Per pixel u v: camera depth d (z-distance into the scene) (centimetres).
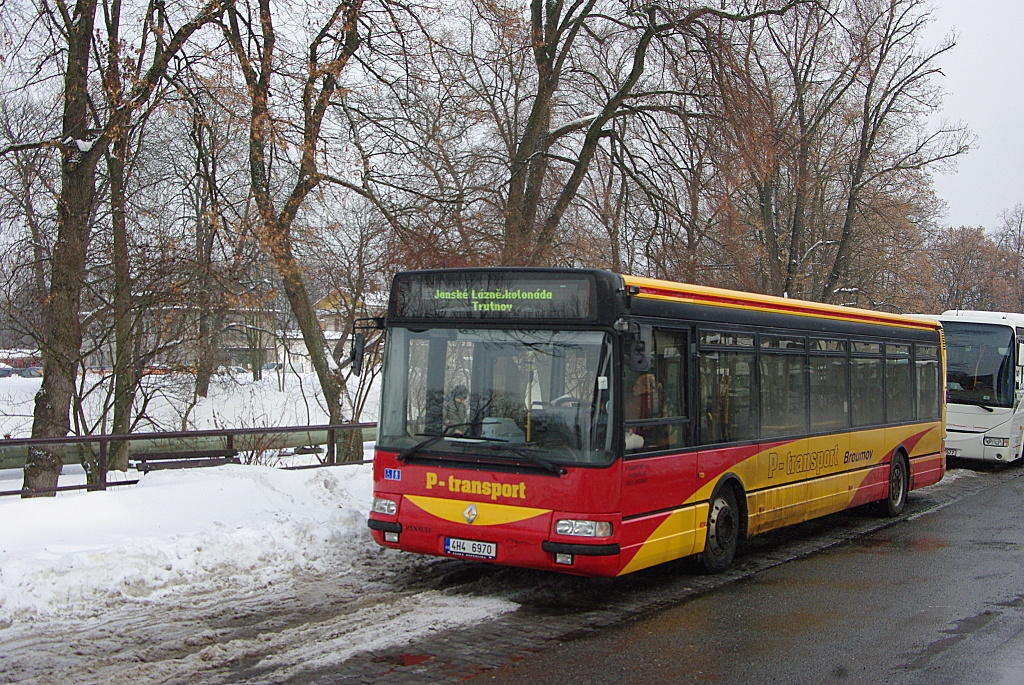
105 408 1705
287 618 782
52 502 998
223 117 1612
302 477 1260
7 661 660
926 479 1558
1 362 1711
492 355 866
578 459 814
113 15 1708
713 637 748
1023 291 7569
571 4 2195
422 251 1852
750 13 2120
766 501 1078
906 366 1495
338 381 1984
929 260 4181
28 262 1648
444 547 857
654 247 2188
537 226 2192
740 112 1914
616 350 832
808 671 659
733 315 1031
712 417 980
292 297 1980
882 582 964
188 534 976
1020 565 1060
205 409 2478
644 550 855
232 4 1552
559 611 827
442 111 1822
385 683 621
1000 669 662
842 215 3559
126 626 748
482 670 654
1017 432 2058
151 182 1947
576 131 2245
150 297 1677
